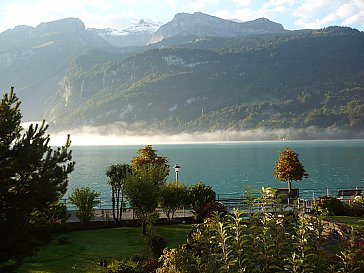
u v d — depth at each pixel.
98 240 26.34
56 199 14.18
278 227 11.38
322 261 10.89
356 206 28.81
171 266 12.62
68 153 14.78
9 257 12.84
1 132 13.62
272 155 142.00
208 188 33.09
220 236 11.12
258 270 10.45
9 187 13.39
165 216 33.31
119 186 31.88
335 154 136.38
